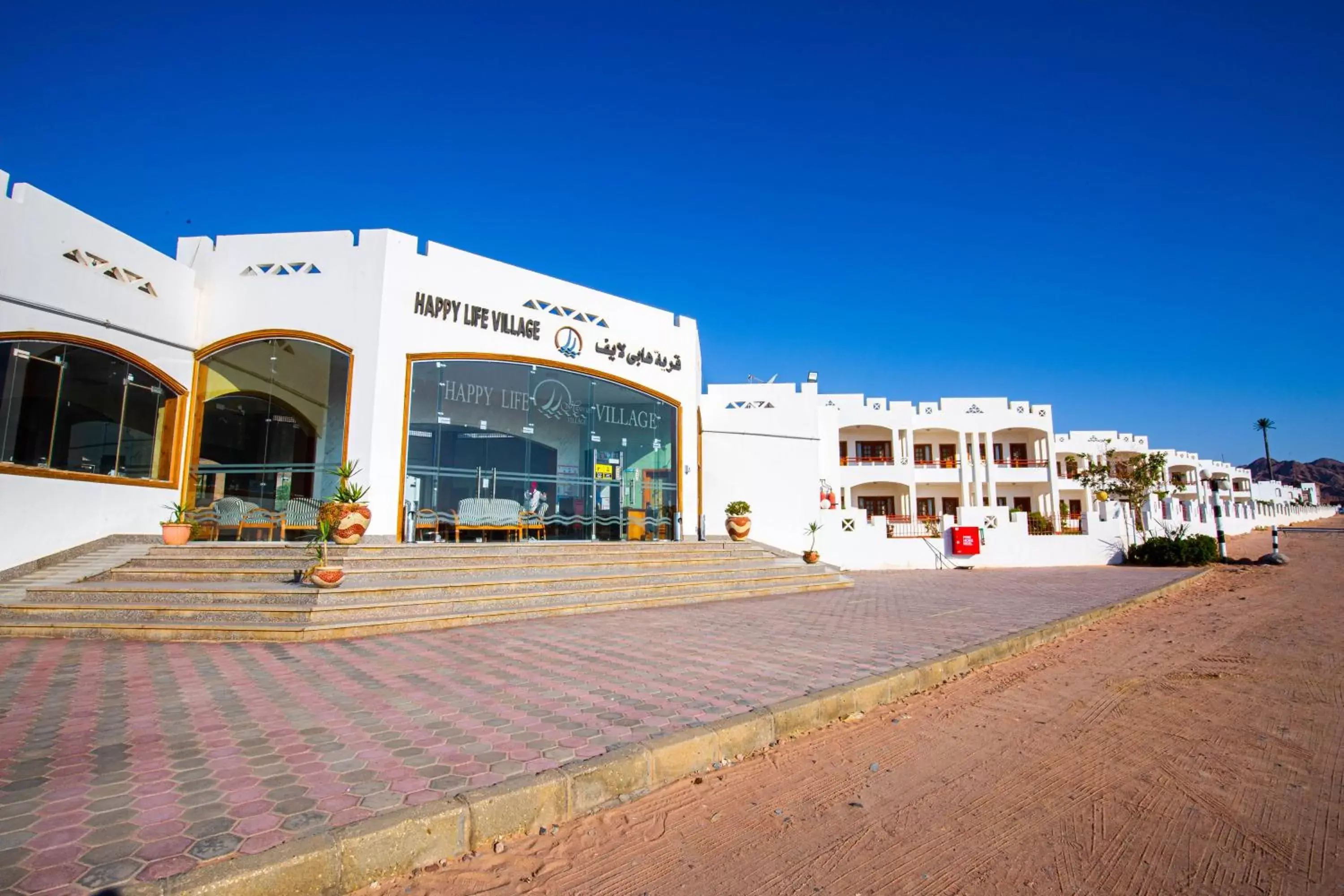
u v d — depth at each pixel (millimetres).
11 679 6488
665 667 7051
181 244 14508
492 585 10883
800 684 6316
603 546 14672
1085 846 3684
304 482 13484
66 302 11641
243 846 3168
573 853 3598
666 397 18172
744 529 18688
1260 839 3768
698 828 3898
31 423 11094
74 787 3869
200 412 14016
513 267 15805
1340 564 20641
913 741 5367
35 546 10930
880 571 21109
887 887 3271
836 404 35344
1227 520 36188
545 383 16141
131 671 6836
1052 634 9836
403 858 3379
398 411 13750
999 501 37500
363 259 14000
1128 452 40156
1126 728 5723
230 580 10250
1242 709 6270
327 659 7426
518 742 4645
